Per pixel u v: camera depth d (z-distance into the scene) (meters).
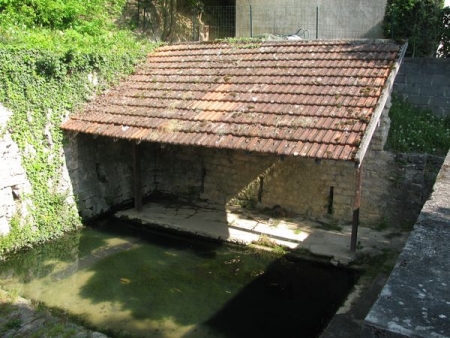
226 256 9.65
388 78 8.59
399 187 9.90
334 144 7.34
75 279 8.54
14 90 8.98
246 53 11.35
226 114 9.01
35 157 9.60
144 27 17.84
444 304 2.34
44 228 9.91
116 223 11.45
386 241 9.55
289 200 11.33
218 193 12.47
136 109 10.12
